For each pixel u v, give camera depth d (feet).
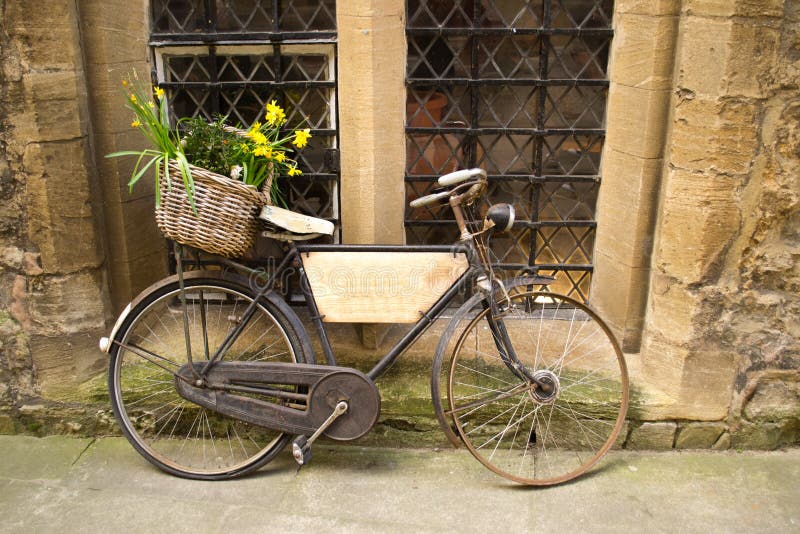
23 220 9.07
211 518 8.23
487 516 8.26
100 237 9.55
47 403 9.74
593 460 8.95
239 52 9.65
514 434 9.55
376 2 8.71
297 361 8.75
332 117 9.79
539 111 9.77
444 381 9.55
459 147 9.99
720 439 9.48
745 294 8.95
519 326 10.48
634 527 8.06
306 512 8.34
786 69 8.11
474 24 9.49
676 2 8.39
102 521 8.16
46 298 9.35
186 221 7.82
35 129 8.67
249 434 9.70
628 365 9.77
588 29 9.45
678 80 8.43
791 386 9.23
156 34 9.68
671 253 8.96
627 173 9.41
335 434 8.68
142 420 9.69
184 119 8.80
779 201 8.54
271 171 8.45
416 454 9.47
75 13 8.71
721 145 8.32
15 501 8.49
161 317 10.57
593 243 10.39
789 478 8.90
